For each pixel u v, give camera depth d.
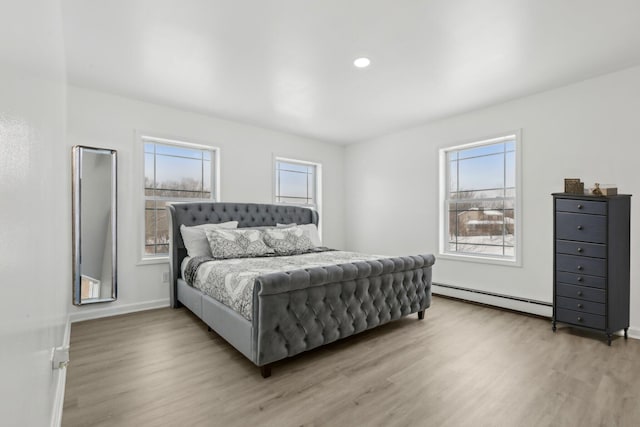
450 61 2.62
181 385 1.95
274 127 4.52
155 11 1.97
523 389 1.91
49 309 1.29
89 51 2.46
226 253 3.37
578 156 3.03
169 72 2.82
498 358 2.33
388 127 4.52
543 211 3.26
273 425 1.58
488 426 1.58
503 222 3.73
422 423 1.60
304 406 1.74
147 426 1.56
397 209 4.74
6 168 0.59
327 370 2.15
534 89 3.20
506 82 3.04
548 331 2.89
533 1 1.88
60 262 2.01
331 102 3.55
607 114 2.87
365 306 2.64
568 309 2.80
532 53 2.50
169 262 3.67
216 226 3.78
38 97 1.00
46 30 1.19
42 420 1.06
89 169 3.14
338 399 1.81
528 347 2.53
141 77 2.92
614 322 2.60
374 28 2.16
